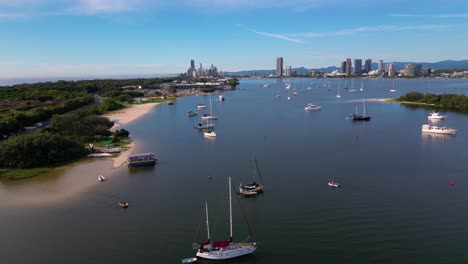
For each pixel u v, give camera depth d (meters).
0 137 173.00
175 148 161.25
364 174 117.38
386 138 174.62
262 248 73.19
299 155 143.38
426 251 71.12
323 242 74.88
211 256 68.94
